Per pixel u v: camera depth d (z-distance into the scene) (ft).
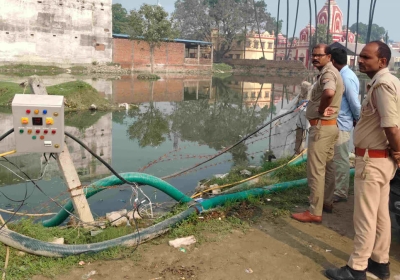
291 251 11.60
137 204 13.12
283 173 20.54
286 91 90.68
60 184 20.22
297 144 23.16
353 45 218.59
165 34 139.13
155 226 12.54
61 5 128.16
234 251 11.51
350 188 17.93
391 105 8.63
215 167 25.62
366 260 9.71
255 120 47.55
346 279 9.84
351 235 12.83
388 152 9.21
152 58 145.07
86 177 21.85
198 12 219.41
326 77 12.13
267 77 158.61
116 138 33.91
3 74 99.60
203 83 111.75
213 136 36.99
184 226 13.10
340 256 11.38
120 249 11.41
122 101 59.41
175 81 115.75
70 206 14.16
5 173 21.75
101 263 10.71
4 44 119.34
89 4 135.03
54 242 11.89
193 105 59.82
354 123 15.69
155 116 47.34
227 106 60.18
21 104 10.19
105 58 142.61
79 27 133.80
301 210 15.02
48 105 10.34
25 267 10.32
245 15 216.13
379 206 9.73
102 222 13.60
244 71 199.11
